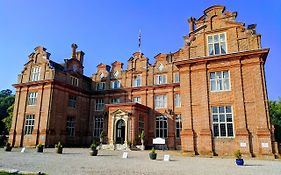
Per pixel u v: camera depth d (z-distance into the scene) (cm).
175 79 3631
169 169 1242
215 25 2420
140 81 3938
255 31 2219
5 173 975
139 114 3441
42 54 3753
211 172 1141
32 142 3328
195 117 2259
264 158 1883
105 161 1644
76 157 1927
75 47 4200
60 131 3512
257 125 1995
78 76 4075
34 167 1265
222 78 2255
